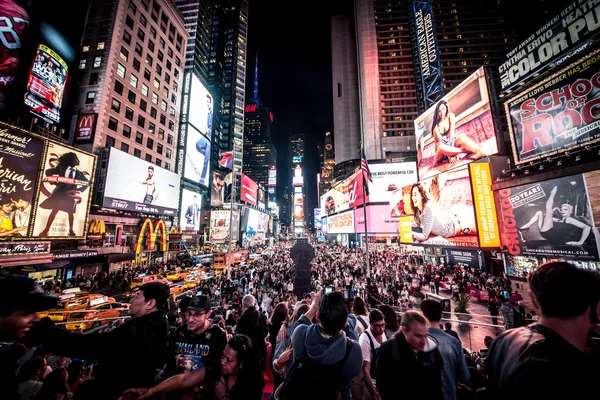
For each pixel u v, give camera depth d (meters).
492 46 73.12
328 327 2.47
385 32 88.44
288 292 21.70
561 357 1.45
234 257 40.53
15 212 21.06
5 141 20.62
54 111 27.02
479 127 34.12
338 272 30.44
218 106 105.00
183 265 42.09
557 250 19.34
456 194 29.69
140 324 2.60
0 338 1.85
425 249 40.44
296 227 151.00
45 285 23.50
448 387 2.56
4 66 22.64
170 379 2.71
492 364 1.83
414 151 81.25
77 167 26.23
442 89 70.19
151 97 44.44
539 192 20.75
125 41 38.88
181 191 53.94
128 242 36.78
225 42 118.56
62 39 27.72
